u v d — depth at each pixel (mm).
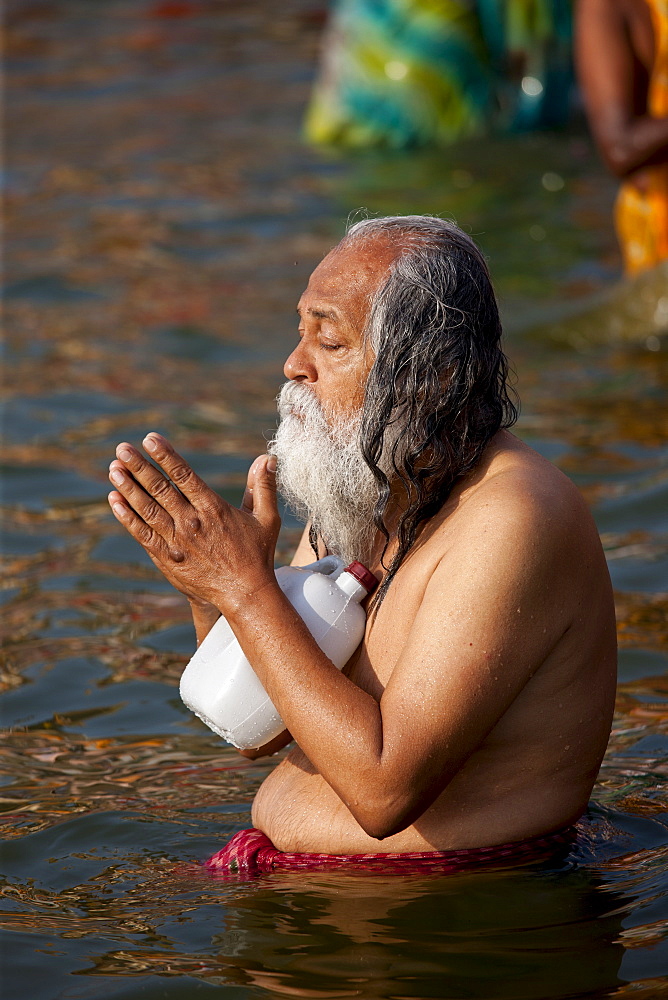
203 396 7543
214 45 21625
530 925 2670
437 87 14859
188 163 14352
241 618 2707
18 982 2539
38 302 9641
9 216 12367
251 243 11289
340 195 12898
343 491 2928
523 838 2865
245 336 8766
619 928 2637
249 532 2750
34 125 16312
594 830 3078
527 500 2688
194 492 2719
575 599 2744
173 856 3117
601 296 8773
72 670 4410
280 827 2986
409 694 2594
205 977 2531
